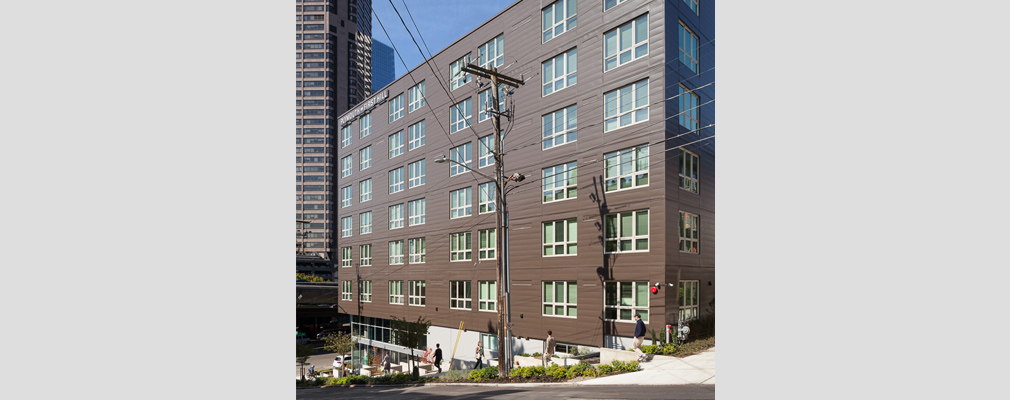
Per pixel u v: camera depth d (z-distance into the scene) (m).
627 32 23.58
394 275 40.00
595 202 24.20
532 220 27.55
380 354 40.69
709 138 24.61
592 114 24.77
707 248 23.75
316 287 55.69
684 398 13.02
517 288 28.08
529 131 28.17
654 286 21.36
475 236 32.00
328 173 77.25
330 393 20.16
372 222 43.56
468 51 33.44
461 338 32.56
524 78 28.72
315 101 78.88
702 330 21.92
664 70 21.86
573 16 26.17
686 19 23.42
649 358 18.97
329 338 37.44
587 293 24.25
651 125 22.11
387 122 42.34
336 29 81.62
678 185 22.20
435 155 36.25
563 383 16.84
